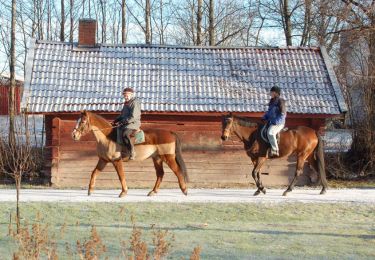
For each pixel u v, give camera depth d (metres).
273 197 18.55
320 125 22.08
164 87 22.27
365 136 25.11
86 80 22.39
